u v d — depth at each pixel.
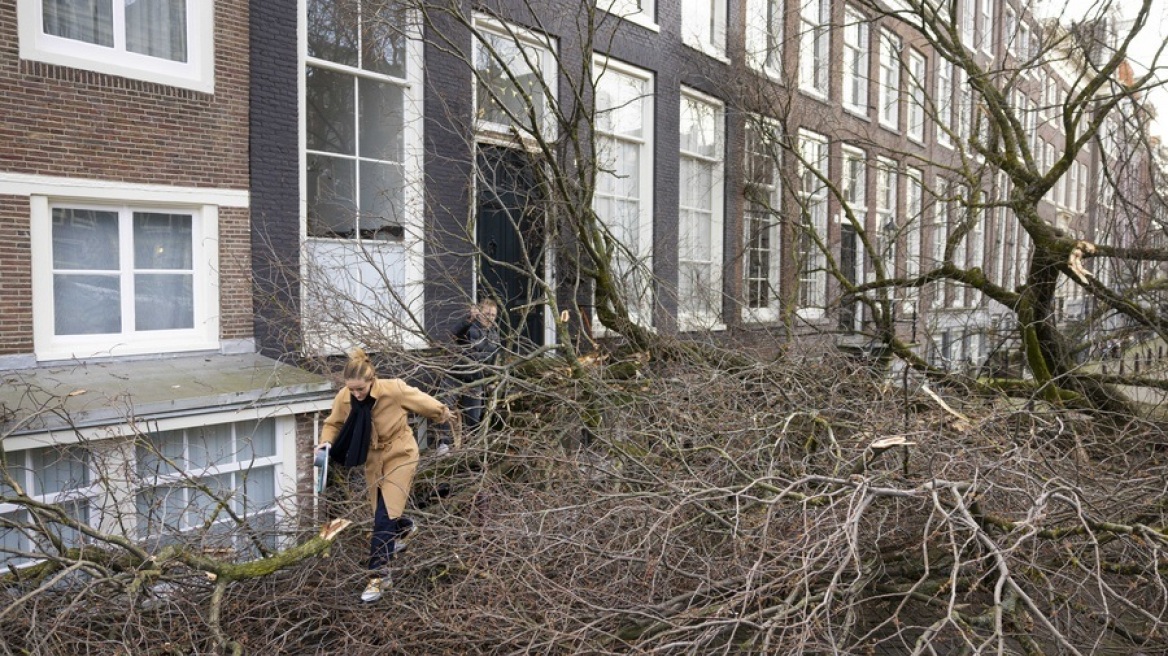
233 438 7.52
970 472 5.34
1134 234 9.20
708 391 7.67
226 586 5.20
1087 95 9.07
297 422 7.85
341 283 9.09
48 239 7.23
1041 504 4.47
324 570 5.76
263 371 7.76
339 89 9.15
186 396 6.79
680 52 13.29
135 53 7.71
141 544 6.01
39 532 5.34
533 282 10.90
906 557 5.75
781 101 14.09
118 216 7.71
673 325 11.02
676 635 4.66
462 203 10.09
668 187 13.09
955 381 9.14
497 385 7.51
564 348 8.28
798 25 15.17
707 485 5.61
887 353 11.30
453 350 8.15
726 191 14.30
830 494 4.73
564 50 11.34
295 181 8.62
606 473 5.96
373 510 6.22
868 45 17.88
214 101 8.05
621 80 12.43
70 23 7.33
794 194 12.73
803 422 7.16
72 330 7.52
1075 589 5.29
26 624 4.93
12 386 6.53
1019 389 10.16
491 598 5.07
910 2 10.20
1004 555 4.26
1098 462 7.10
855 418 7.48
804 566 4.16
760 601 4.66
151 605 5.29
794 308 11.94
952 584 4.14
